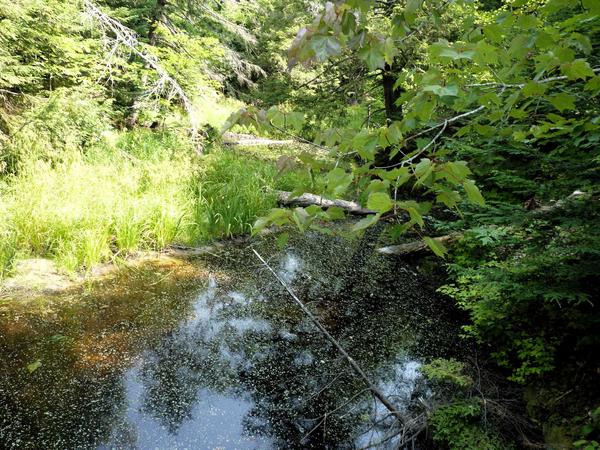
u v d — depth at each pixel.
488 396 3.22
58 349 3.63
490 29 1.07
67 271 4.89
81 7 8.37
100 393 3.18
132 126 10.66
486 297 3.83
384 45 0.95
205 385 3.37
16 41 7.14
